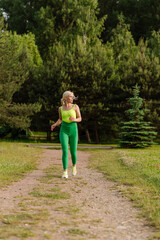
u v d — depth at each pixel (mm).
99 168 8648
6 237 2812
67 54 27438
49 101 26016
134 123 19734
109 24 47344
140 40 29703
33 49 32531
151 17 45562
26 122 21781
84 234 2979
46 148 19344
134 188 5477
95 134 30250
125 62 28266
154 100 24953
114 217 3656
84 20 32219
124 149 18578
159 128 25453
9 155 12195
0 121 21719
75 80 26312
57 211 3875
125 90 25453
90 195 4977
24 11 45219
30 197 4680
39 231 3035
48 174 7438
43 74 27562
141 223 3410
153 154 13297
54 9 40438
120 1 48438
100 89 26109
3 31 18281
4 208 3953
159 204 4203
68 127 6684
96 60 26625
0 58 18188
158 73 25297
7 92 20016
